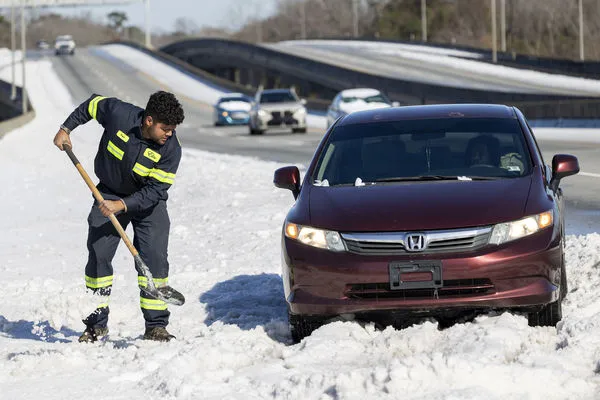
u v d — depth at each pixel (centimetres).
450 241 1077
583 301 1214
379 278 1077
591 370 905
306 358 991
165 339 1177
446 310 1079
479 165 1228
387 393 838
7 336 1281
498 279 1069
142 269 1129
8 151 6469
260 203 2695
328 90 18588
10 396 944
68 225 2706
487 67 14400
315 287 1107
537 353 938
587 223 2028
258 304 1407
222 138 6675
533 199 1122
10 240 2461
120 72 18588
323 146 1323
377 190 1180
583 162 3488
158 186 1159
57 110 12950
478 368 855
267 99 6706
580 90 11150
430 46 17988
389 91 10006
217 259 1850
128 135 1151
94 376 1004
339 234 1107
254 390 893
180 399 885
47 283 1689
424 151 1264
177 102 1141
